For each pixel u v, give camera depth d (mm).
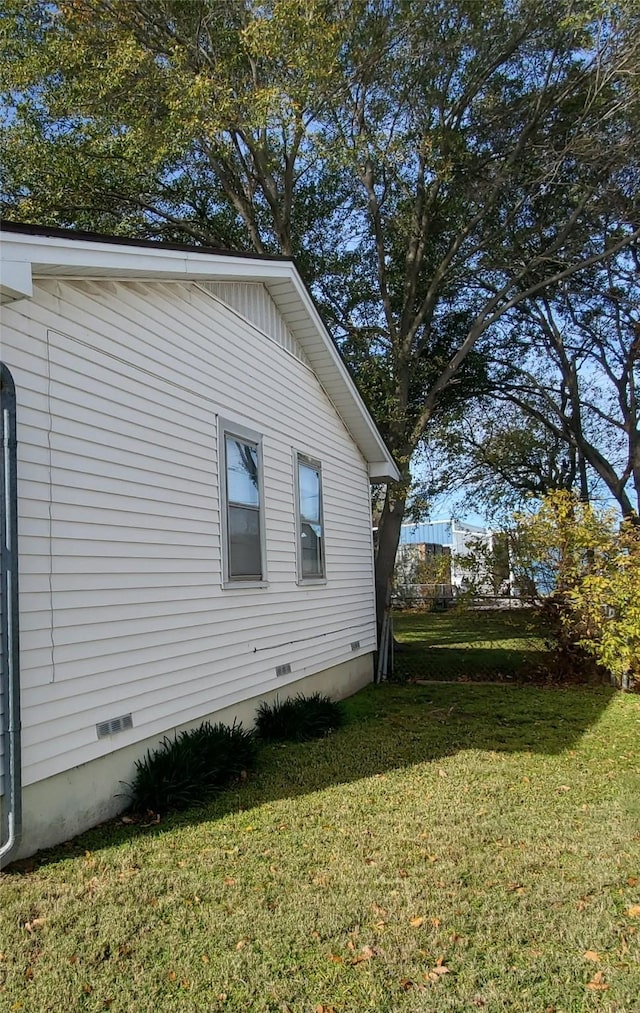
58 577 4320
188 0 11727
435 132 13844
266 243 15727
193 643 5926
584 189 14961
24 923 3289
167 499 5672
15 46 11711
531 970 3021
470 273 16688
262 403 7770
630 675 10516
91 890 3615
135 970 2967
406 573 25312
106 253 4652
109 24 11922
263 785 5527
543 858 4133
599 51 13375
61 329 4539
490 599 12008
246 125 11742
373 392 15445
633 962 3094
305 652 8609
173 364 5930
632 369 19438
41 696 4102
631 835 4508
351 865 4016
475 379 19203
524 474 21719
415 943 3201
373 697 10086
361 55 12656
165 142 11758
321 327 8719
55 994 2807
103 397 4930
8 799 3736
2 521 3799
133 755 5035
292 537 8414
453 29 13352
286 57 11234
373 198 14922
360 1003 2793
